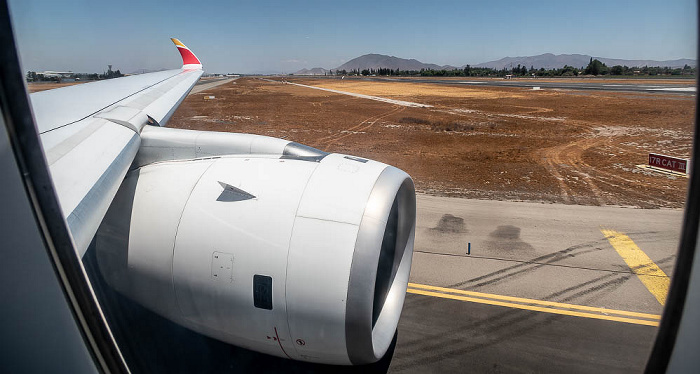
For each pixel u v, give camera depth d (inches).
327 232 138.9
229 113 1349.7
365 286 134.0
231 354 199.0
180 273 147.5
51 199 67.0
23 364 71.4
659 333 59.2
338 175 155.2
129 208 160.9
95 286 187.0
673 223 383.9
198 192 157.0
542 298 263.3
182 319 156.8
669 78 3233.3
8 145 62.7
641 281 282.0
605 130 957.2
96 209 116.7
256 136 178.7
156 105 301.3
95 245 161.3
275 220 143.2
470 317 243.3
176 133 185.6
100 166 141.4
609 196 479.5
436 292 271.4
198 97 2004.2
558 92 2010.3
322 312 135.8
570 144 808.3
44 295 69.0
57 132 168.7
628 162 656.4
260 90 2615.7
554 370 198.7
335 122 1141.7
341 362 150.2
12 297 67.7
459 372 198.8
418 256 322.3
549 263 309.4
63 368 72.1
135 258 153.9
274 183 153.6
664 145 783.1
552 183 538.9
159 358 192.7
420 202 449.4
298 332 141.7
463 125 1059.9
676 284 55.1
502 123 1087.6
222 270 142.6
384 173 159.5
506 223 387.5
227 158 172.9
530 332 228.4
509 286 278.2
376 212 142.6
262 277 138.9
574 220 393.4
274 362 196.9
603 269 299.0
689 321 53.7
